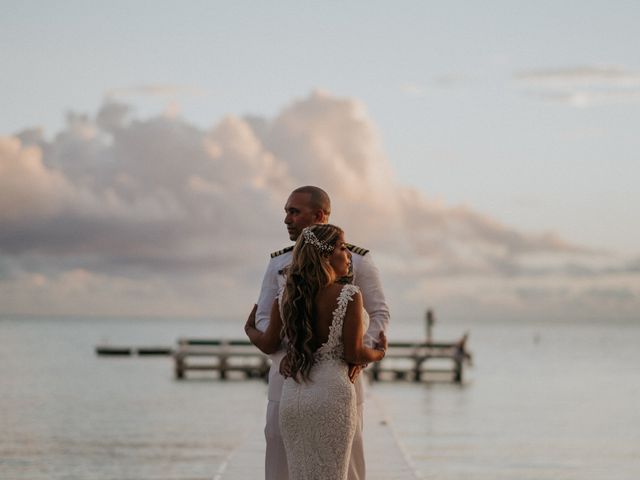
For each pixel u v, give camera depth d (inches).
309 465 206.1
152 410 971.9
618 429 815.1
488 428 802.2
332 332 205.6
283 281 219.1
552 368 1973.4
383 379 1464.1
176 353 1454.2
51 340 3836.1
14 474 565.3
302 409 205.3
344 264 211.2
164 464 608.1
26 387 1284.4
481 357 2610.7
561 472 569.0
